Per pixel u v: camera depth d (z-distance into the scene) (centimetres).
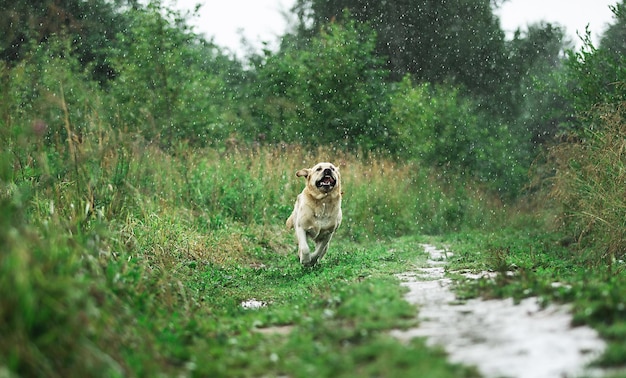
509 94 3962
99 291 514
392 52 3962
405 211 2014
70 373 399
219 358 488
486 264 1045
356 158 2378
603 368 393
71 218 738
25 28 1557
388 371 413
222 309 744
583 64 1520
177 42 2245
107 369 416
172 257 1027
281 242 1413
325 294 755
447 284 792
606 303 505
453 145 2614
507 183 2642
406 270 1026
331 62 2667
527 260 1068
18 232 454
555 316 523
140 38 2198
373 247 1484
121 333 493
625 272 850
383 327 532
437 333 509
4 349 383
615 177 1090
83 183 818
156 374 439
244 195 1555
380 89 2784
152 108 1994
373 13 4006
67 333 412
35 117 813
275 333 565
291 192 1706
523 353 435
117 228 895
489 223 2180
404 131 2564
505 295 629
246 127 2547
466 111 2834
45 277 457
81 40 2394
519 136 3172
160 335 545
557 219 1398
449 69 3978
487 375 399
